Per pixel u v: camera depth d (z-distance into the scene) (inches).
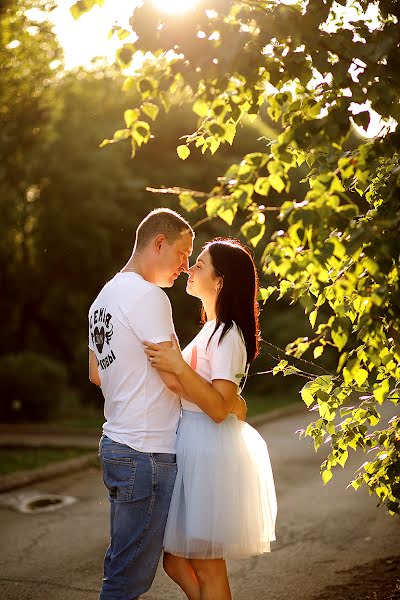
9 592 232.4
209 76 131.3
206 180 1063.0
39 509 368.5
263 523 162.9
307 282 160.9
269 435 641.6
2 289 1084.5
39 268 1026.7
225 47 127.0
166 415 155.5
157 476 152.5
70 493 412.5
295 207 125.2
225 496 156.1
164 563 166.9
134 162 1069.8
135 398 152.8
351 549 274.7
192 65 132.0
